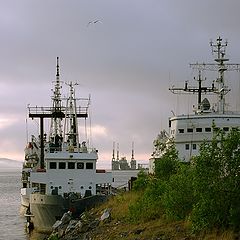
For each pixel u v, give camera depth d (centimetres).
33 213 7025
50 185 6969
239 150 3709
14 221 9069
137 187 6056
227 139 3756
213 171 3681
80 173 7019
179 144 7212
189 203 4219
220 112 7325
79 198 6581
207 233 3662
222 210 3638
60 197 6500
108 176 7100
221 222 3659
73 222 5831
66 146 8050
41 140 8306
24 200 9038
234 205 3609
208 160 3703
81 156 7025
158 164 5556
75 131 8031
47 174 6981
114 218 5272
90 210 6247
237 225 3559
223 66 7575
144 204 4781
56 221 6556
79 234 5262
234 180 3644
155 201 4738
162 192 4772
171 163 5506
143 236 4106
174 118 7344
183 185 4256
